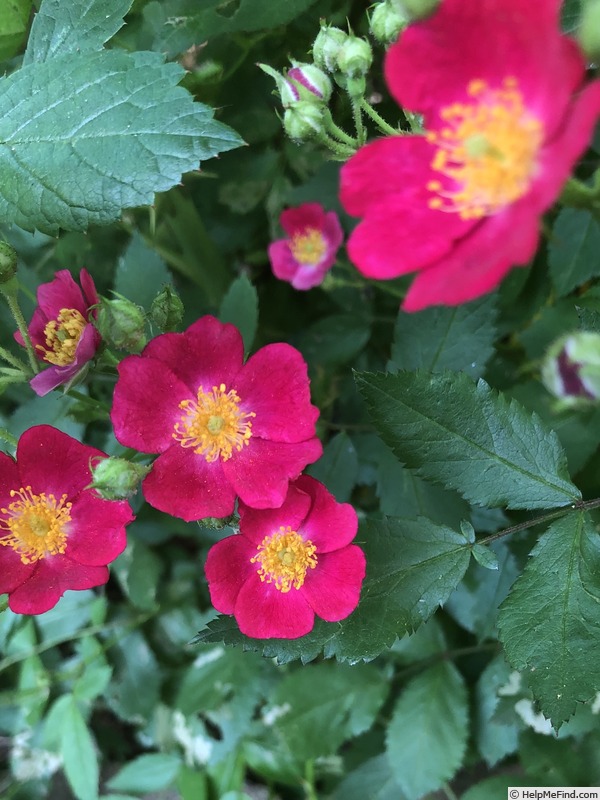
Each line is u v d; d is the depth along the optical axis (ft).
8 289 0.43
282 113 0.60
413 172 0.31
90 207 0.41
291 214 0.64
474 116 0.30
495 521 0.55
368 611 0.41
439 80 0.31
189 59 0.53
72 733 0.68
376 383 0.41
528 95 0.29
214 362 0.43
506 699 0.57
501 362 0.57
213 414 0.42
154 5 0.49
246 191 0.65
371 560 0.42
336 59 0.40
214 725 0.75
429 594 0.41
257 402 0.43
